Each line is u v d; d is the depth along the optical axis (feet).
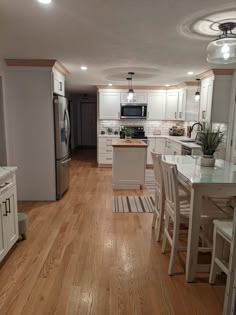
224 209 8.14
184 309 6.13
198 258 8.30
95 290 6.72
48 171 13.61
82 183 17.63
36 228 10.44
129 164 16.20
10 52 10.78
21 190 13.73
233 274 5.47
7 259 8.13
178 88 22.06
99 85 22.11
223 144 15.43
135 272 7.55
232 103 14.55
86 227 10.60
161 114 23.20
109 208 12.85
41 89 12.80
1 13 6.61
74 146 34.24
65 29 7.84
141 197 14.74
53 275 7.34
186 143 17.39
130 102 22.93
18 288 6.77
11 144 13.25
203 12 6.42
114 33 8.18
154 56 11.21
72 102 32.63
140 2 5.90
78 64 13.05
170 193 7.87
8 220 8.04
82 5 6.09
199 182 6.82
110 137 22.72
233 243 5.38
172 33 8.07
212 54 7.23
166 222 8.54
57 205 13.17
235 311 4.66
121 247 9.00
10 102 12.87
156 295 6.59
